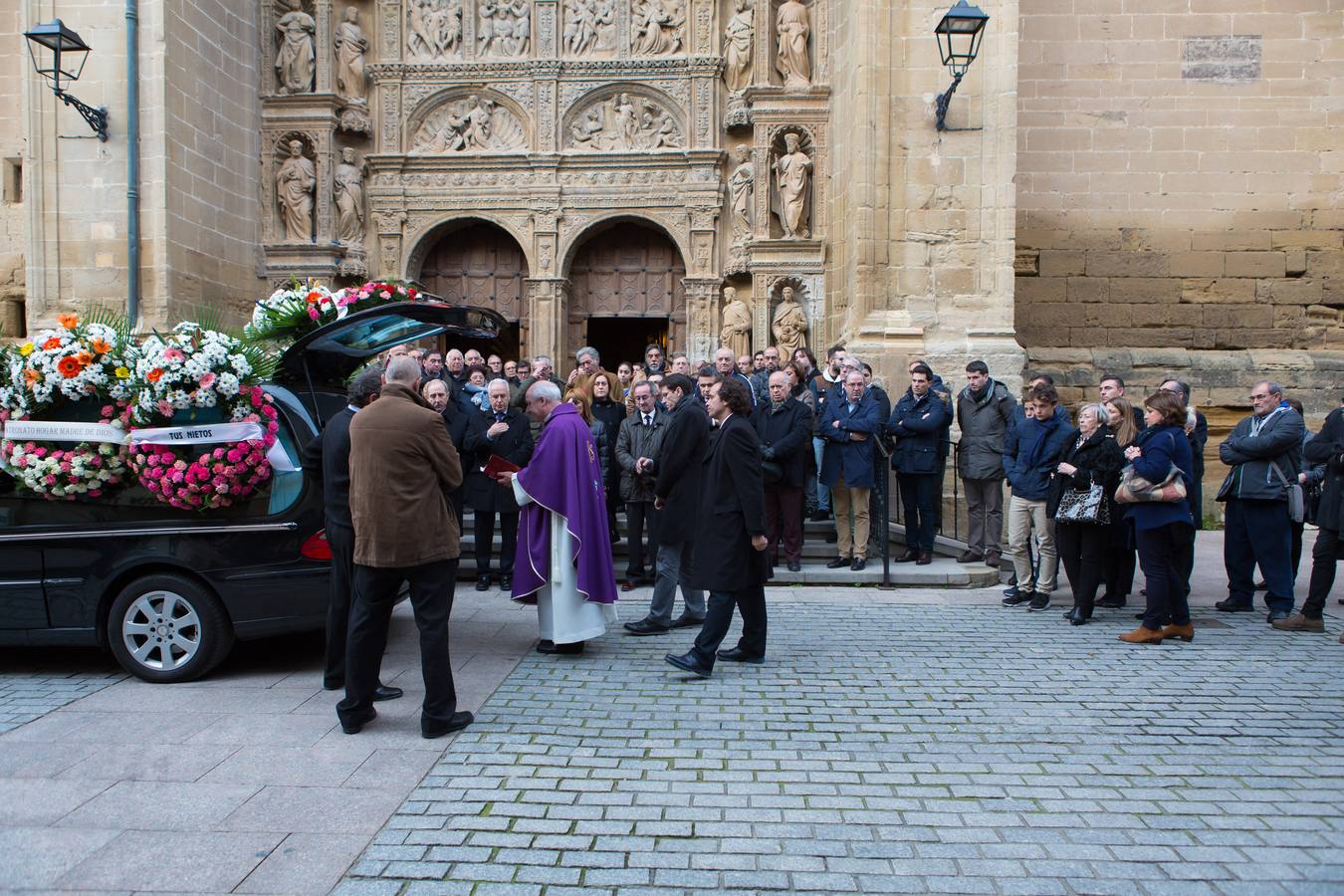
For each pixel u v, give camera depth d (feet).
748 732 16.12
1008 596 26.21
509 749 15.23
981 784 13.99
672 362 36.01
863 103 36.63
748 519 19.06
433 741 15.57
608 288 48.14
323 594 19.34
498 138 47.09
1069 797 13.52
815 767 14.60
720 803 13.20
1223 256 43.45
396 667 20.10
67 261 40.01
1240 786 13.96
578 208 46.26
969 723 16.66
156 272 39.06
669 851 11.77
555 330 46.26
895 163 36.81
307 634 23.67
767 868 11.36
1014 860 11.60
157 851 11.64
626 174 46.06
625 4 45.91
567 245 46.37
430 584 15.74
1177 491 21.72
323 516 19.43
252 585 18.97
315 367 22.30
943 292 36.81
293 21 45.91
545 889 10.83
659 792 13.55
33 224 39.86
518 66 46.21
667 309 47.85
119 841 11.90
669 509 22.95
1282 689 18.78
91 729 16.10
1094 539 23.84
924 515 30.04
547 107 46.19
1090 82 43.34
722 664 20.39
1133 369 43.09
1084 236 43.60
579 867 11.35
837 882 11.04
